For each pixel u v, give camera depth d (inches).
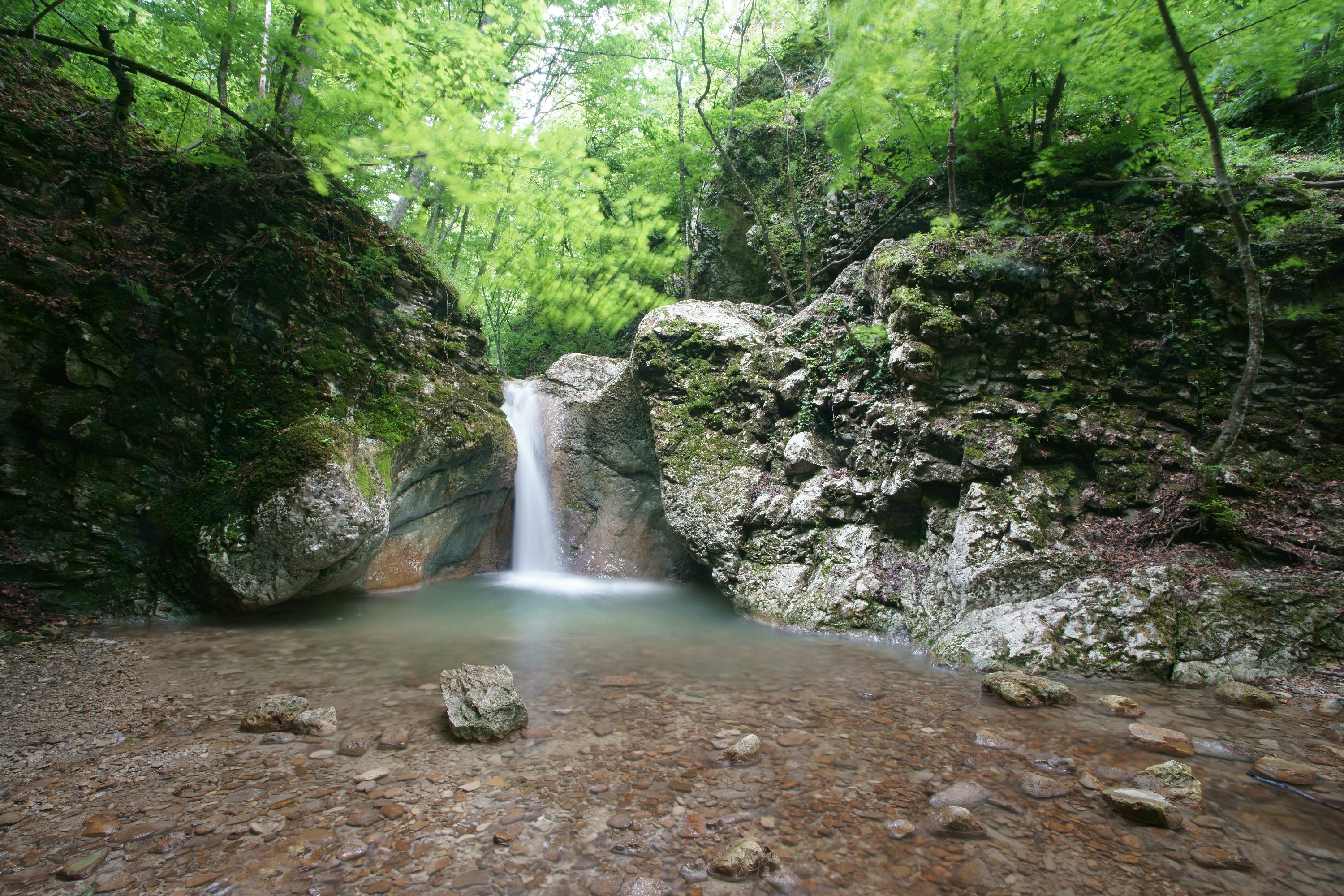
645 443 409.1
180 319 274.5
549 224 379.6
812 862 97.4
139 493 261.1
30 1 288.5
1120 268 269.0
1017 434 245.3
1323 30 230.7
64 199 257.9
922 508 265.3
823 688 182.4
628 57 518.3
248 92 352.8
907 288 272.2
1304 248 238.5
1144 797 110.0
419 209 469.1
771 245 432.8
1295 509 218.4
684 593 360.5
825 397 310.5
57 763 131.2
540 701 171.3
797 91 493.0
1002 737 143.6
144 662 202.1
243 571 251.3
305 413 289.7
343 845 101.6
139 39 324.2
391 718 157.9
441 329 394.3
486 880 93.2
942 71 303.7
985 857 98.3
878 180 387.9
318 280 320.8
